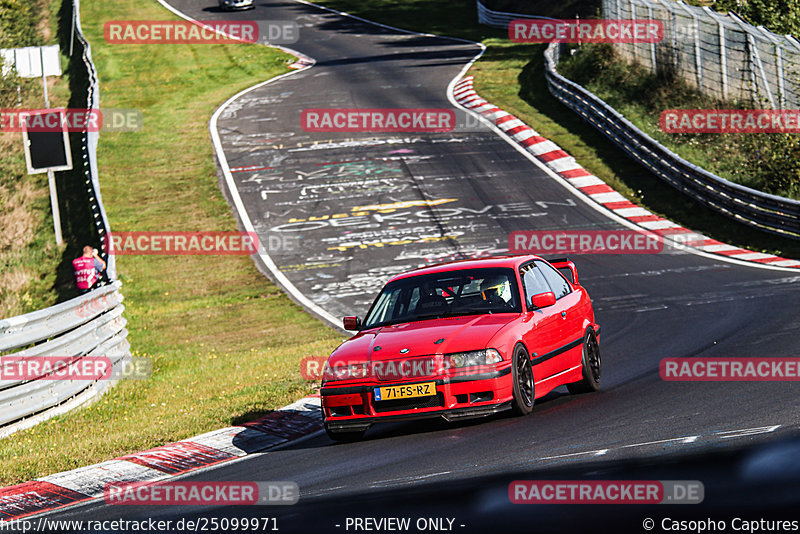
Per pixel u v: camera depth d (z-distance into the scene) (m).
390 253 87.62
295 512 20.20
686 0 166.75
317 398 39.69
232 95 162.88
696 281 67.44
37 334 40.34
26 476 30.67
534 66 162.88
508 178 109.56
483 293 33.62
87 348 44.75
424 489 19.38
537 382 32.09
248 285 81.62
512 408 30.80
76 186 115.31
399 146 125.69
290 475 26.58
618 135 116.06
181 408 40.62
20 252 97.50
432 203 102.50
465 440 28.03
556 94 139.75
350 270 83.50
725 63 115.62
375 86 162.12
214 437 34.38
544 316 33.38
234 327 68.25
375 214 100.38
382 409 30.05
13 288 87.00
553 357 33.22
